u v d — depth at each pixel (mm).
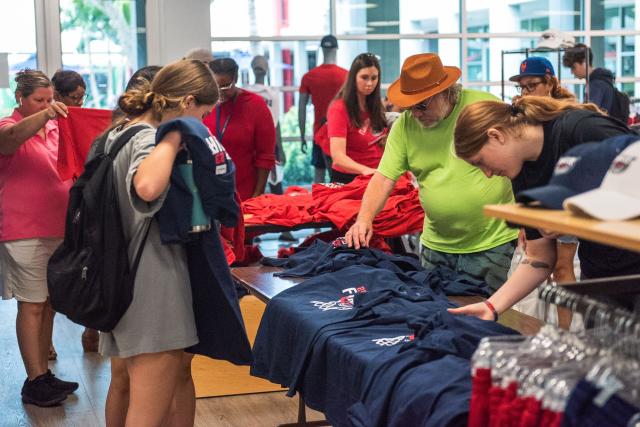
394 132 4031
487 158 2529
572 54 7504
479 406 1982
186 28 9352
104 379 5180
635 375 1740
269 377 3439
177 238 2906
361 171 5512
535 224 1858
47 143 4867
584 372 1853
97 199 2939
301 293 3498
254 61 9859
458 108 3814
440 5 10336
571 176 2041
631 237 1608
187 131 2842
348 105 5730
